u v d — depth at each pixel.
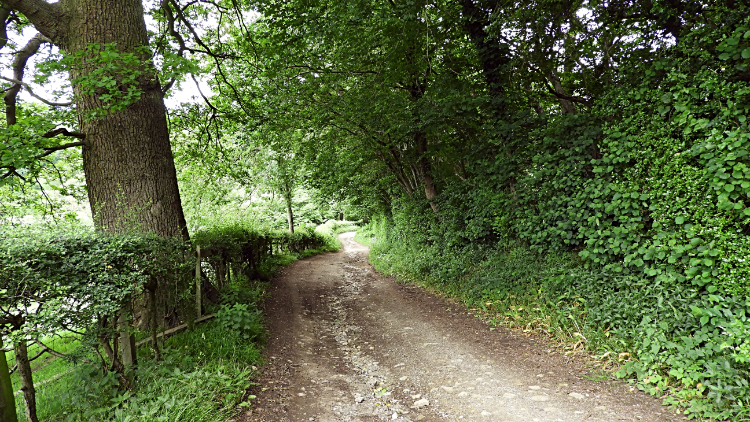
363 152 13.55
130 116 6.29
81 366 3.73
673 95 4.73
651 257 4.89
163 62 5.86
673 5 5.86
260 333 6.14
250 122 11.47
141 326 5.38
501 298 7.35
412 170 14.28
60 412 3.53
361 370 5.03
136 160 6.29
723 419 3.08
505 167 8.23
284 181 21.34
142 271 3.95
